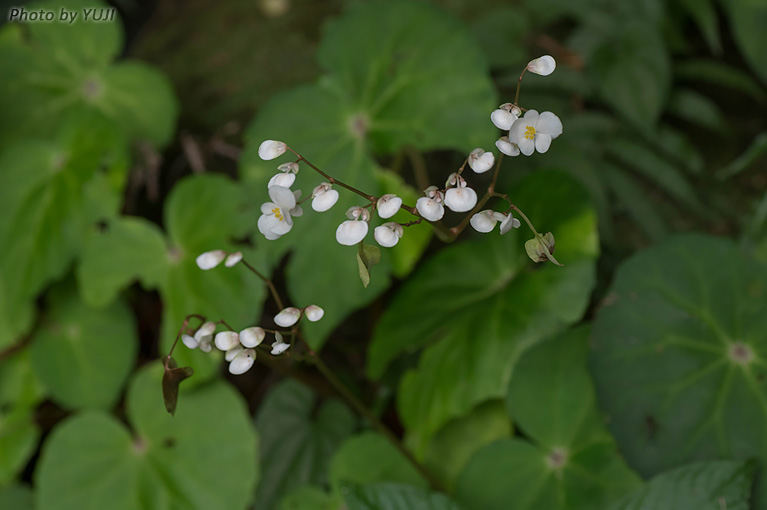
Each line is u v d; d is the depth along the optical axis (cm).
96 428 93
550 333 82
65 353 103
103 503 89
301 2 133
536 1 116
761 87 112
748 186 102
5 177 101
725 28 118
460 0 123
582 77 108
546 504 78
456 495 80
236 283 87
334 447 94
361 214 60
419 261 104
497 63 110
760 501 73
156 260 93
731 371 76
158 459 90
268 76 123
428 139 86
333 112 91
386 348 88
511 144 58
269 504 92
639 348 78
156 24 145
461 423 86
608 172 104
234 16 136
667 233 100
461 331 85
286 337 86
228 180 92
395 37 91
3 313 102
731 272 79
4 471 102
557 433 80
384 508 72
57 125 111
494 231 89
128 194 115
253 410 106
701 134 108
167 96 112
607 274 96
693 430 75
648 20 108
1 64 110
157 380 92
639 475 75
